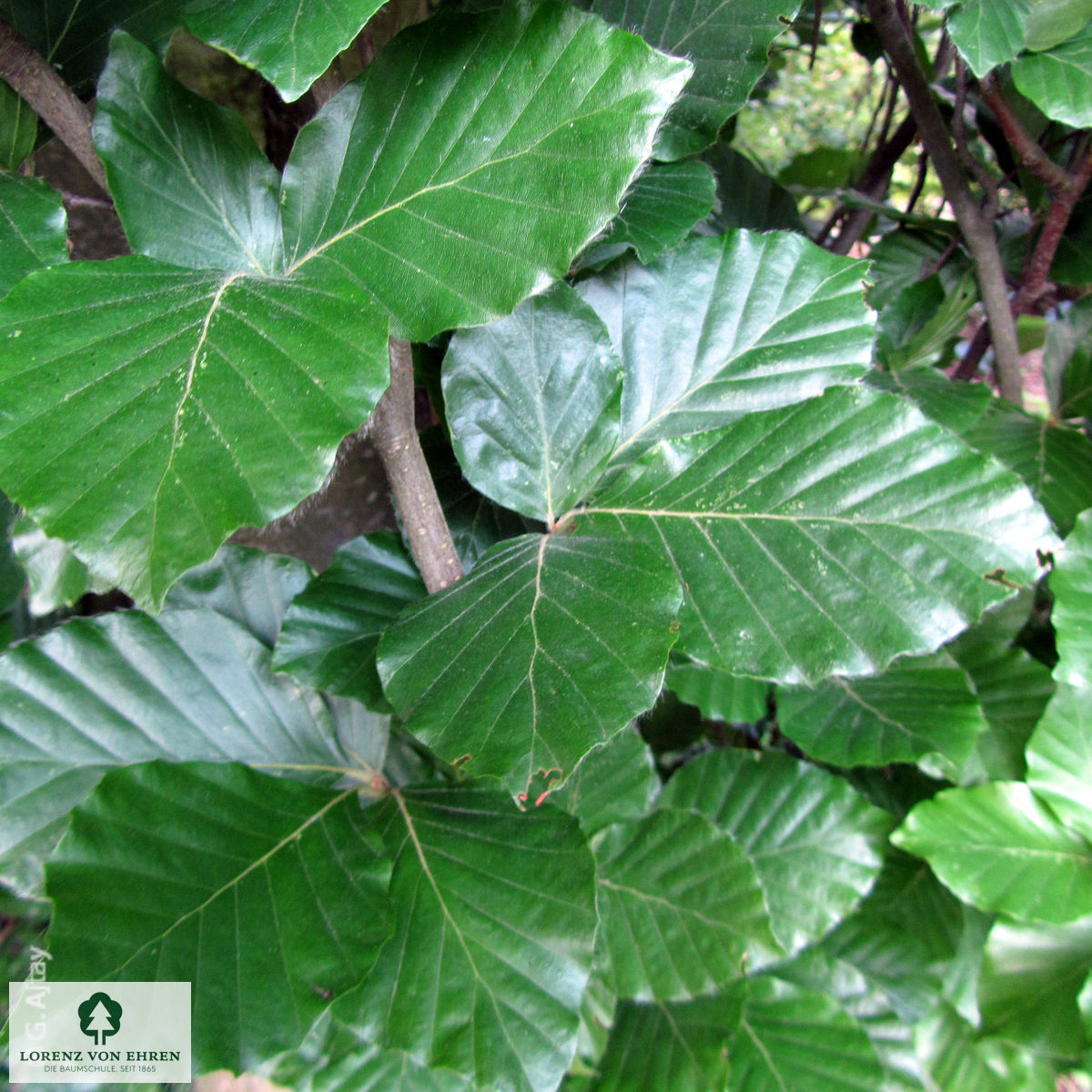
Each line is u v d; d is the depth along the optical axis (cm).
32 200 21
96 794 23
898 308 37
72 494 17
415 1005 23
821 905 32
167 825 23
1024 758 33
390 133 20
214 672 26
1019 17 27
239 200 21
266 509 17
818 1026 32
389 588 26
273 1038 21
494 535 27
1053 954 30
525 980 24
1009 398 37
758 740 46
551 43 19
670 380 24
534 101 19
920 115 35
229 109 21
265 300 18
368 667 25
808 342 24
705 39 24
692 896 29
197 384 17
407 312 19
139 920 22
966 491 22
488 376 23
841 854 33
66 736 25
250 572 28
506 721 20
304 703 26
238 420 17
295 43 18
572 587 21
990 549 22
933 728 30
